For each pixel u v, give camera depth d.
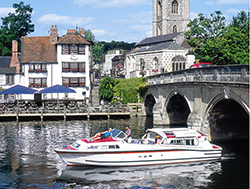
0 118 53.06
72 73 69.00
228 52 48.47
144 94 58.09
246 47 49.69
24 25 89.56
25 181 22.47
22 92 53.31
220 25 55.22
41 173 24.14
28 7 90.94
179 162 26.83
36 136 37.34
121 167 25.77
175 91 40.72
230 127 33.12
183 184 22.08
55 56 69.50
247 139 34.16
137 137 36.28
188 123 34.38
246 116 33.34
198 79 33.53
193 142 27.42
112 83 66.81
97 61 127.38
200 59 54.50
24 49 70.00
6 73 68.25
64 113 52.75
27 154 29.22
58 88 55.69
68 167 25.66
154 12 109.94
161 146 26.42
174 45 71.94
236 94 26.44
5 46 85.38
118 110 56.06
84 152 25.25
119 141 26.08
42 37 72.12
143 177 23.52
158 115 47.16
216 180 22.72
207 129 32.59
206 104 32.06
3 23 89.50
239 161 27.00
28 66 68.44
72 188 21.33
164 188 21.42
